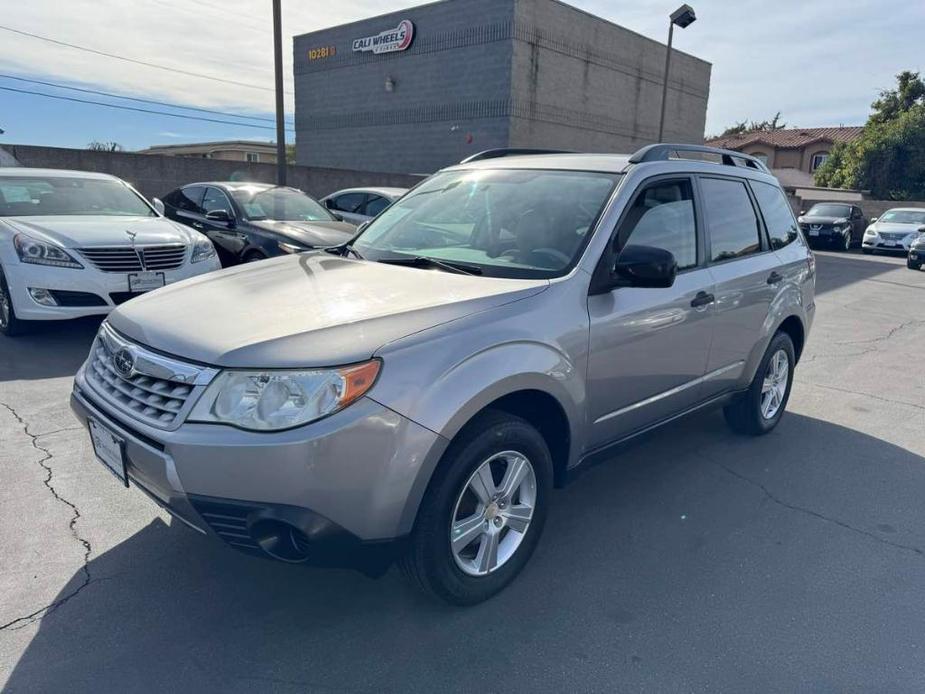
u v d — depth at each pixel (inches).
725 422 208.8
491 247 136.1
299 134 1289.4
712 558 130.8
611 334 125.7
